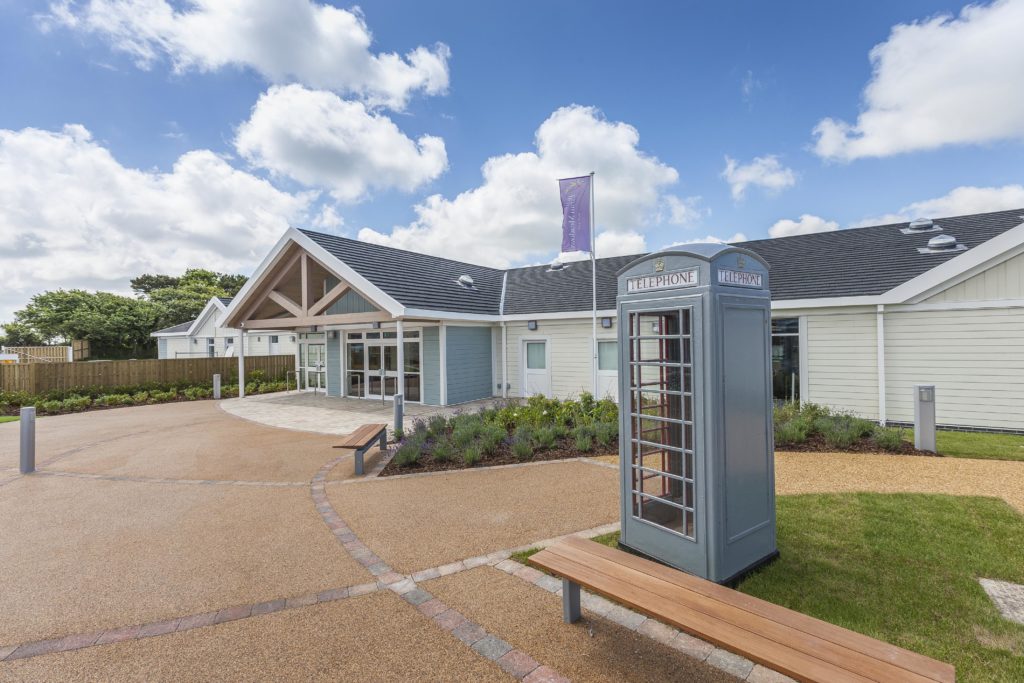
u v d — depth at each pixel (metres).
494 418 9.64
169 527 5.04
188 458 8.33
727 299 3.39
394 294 12.84
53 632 3.12
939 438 8.34
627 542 4.05
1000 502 4.89
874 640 2.16
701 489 3.38
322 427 11.38
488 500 5.64
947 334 9.59
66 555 4.35
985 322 9.25
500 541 4.45
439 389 14.49
